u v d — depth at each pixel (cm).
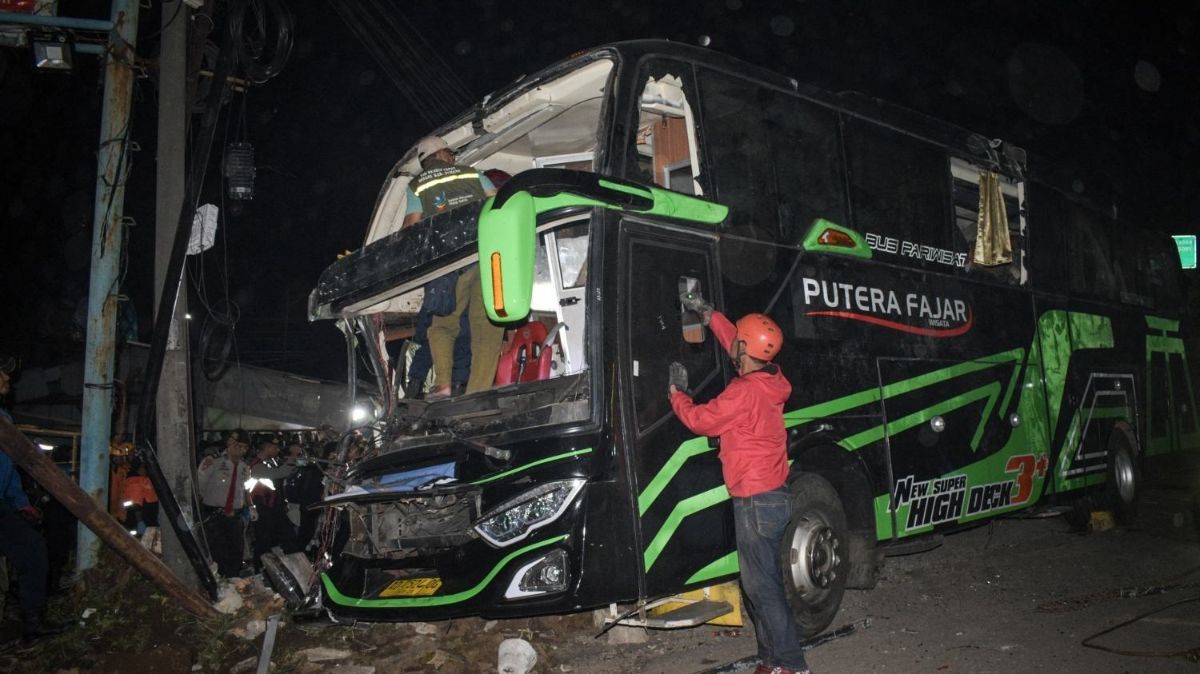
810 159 642
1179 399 1105
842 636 576
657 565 484
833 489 596
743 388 476
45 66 743
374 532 571
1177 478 1112
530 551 467
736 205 577
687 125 573
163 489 655
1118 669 479
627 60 545
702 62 585
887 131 716
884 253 682
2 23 709
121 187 727
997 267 807
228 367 1518
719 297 548
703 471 518
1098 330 941
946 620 604
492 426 521
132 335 1276
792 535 560
